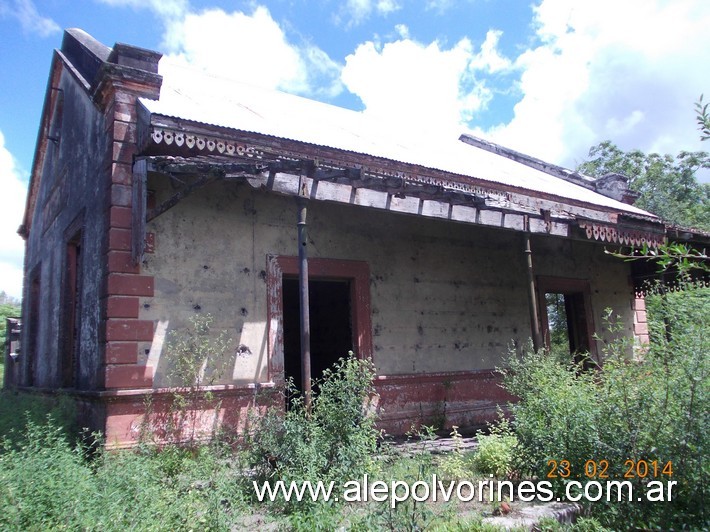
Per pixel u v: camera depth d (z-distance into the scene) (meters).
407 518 4.07
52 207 11.75
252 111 9.84
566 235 9.16
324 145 8.29
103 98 7.75
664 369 4.91
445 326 10.27
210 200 7.96
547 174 17.05
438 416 9.65
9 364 17.41
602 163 27.78
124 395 6.63
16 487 3.96
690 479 4.70
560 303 23.36
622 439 4.96
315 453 4.95
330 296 13.38
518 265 11.77
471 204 8.05
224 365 7.58
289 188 6.35
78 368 8.09
